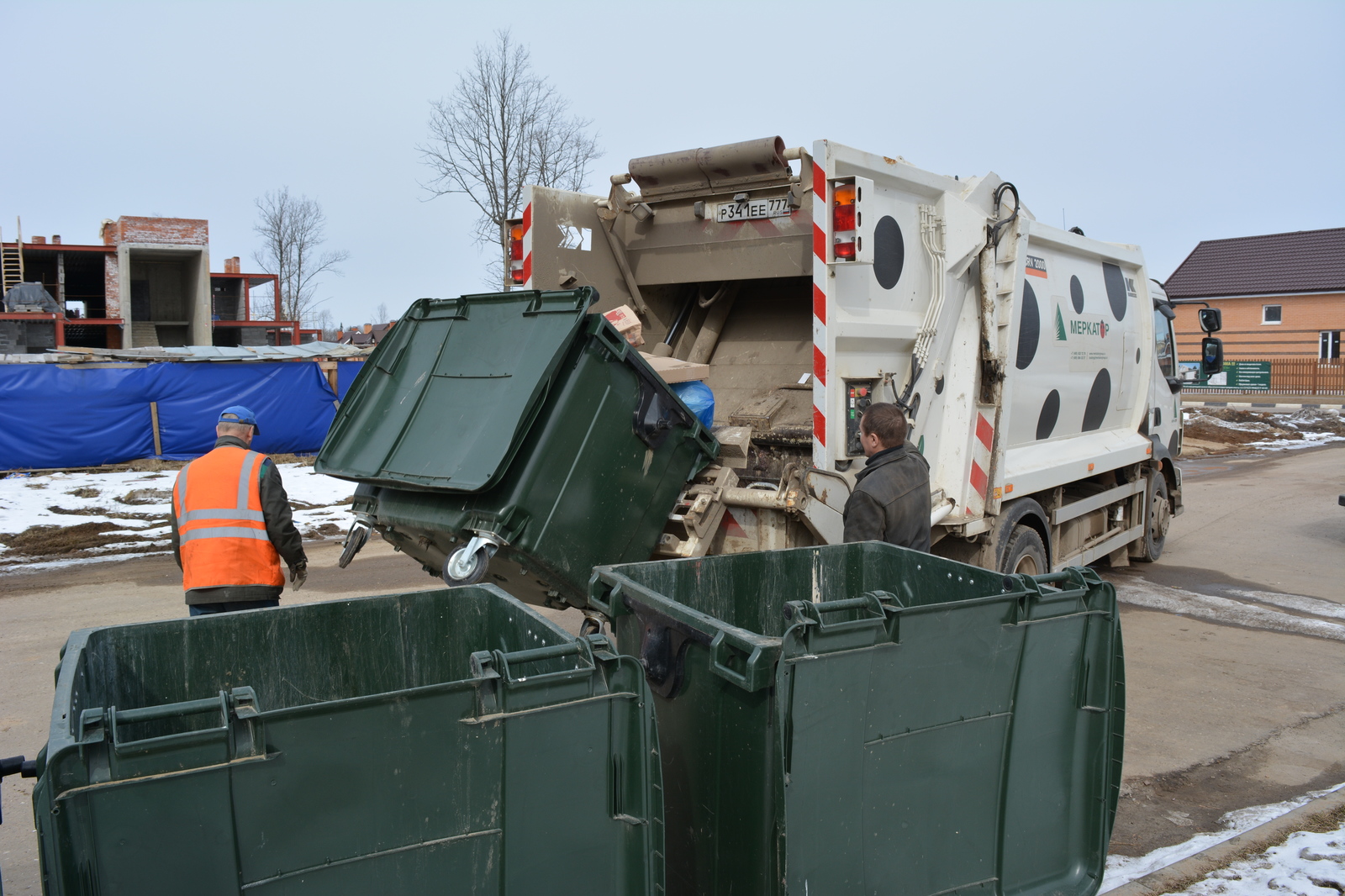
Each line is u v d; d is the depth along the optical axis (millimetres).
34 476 13758
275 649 2592
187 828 1658
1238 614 7328
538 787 1979
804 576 3461
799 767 2240
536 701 1968
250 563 4203
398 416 4359
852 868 2367
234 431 4441
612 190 6250
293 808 1744
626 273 6371
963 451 5746
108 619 6898
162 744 1637
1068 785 2836
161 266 31172
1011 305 5887
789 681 2203
